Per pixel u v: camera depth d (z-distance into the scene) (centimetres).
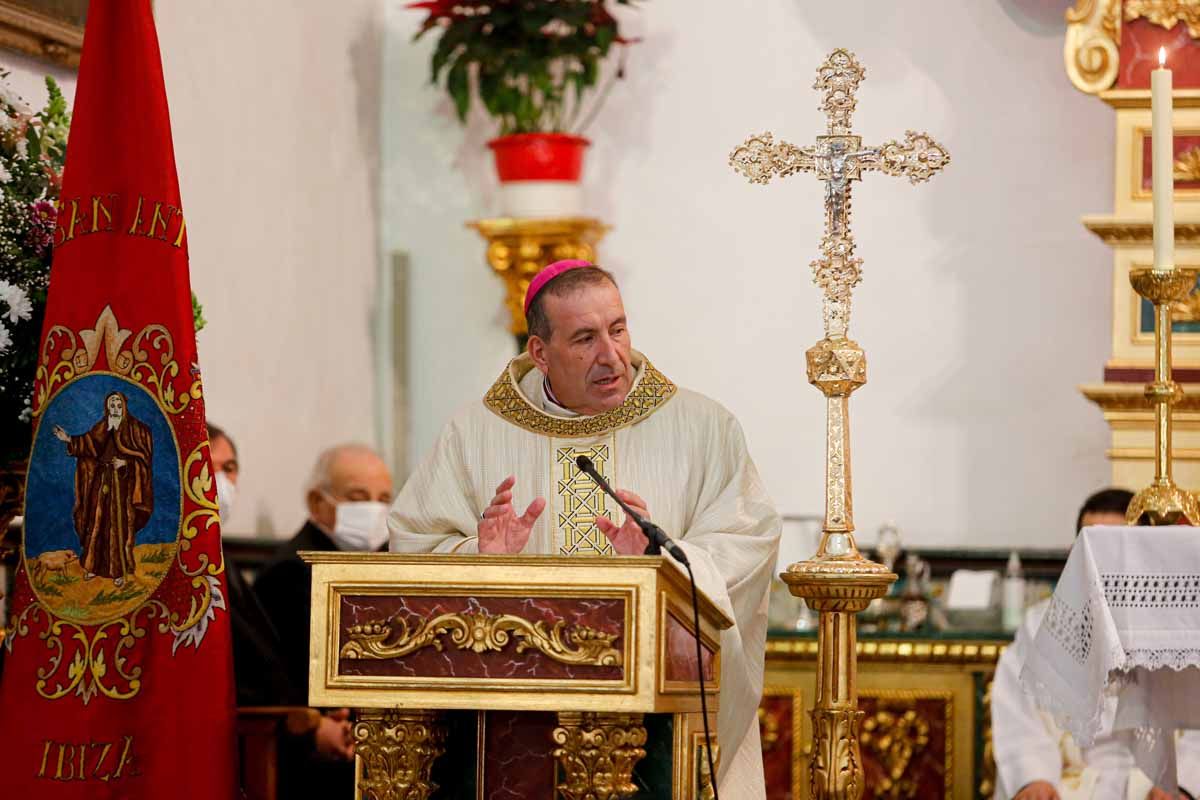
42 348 1242
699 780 1092
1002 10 2261
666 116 2356
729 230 2331
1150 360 2012
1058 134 2242
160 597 1213
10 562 1555
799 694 2042
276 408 2161
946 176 2262
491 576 977
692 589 985
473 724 1120
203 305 1983
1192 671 1248
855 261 1232
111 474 1223
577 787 970
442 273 2439
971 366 2244
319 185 2292
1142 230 2002
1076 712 1153
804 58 2319
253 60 2127
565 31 2320
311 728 1506
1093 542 1160
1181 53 2016
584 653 962
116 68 1254
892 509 2247
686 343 2330
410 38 2469
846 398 1213
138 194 1244
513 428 1244
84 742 1191
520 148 2253
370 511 1947
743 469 1234
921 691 2020
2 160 1353
